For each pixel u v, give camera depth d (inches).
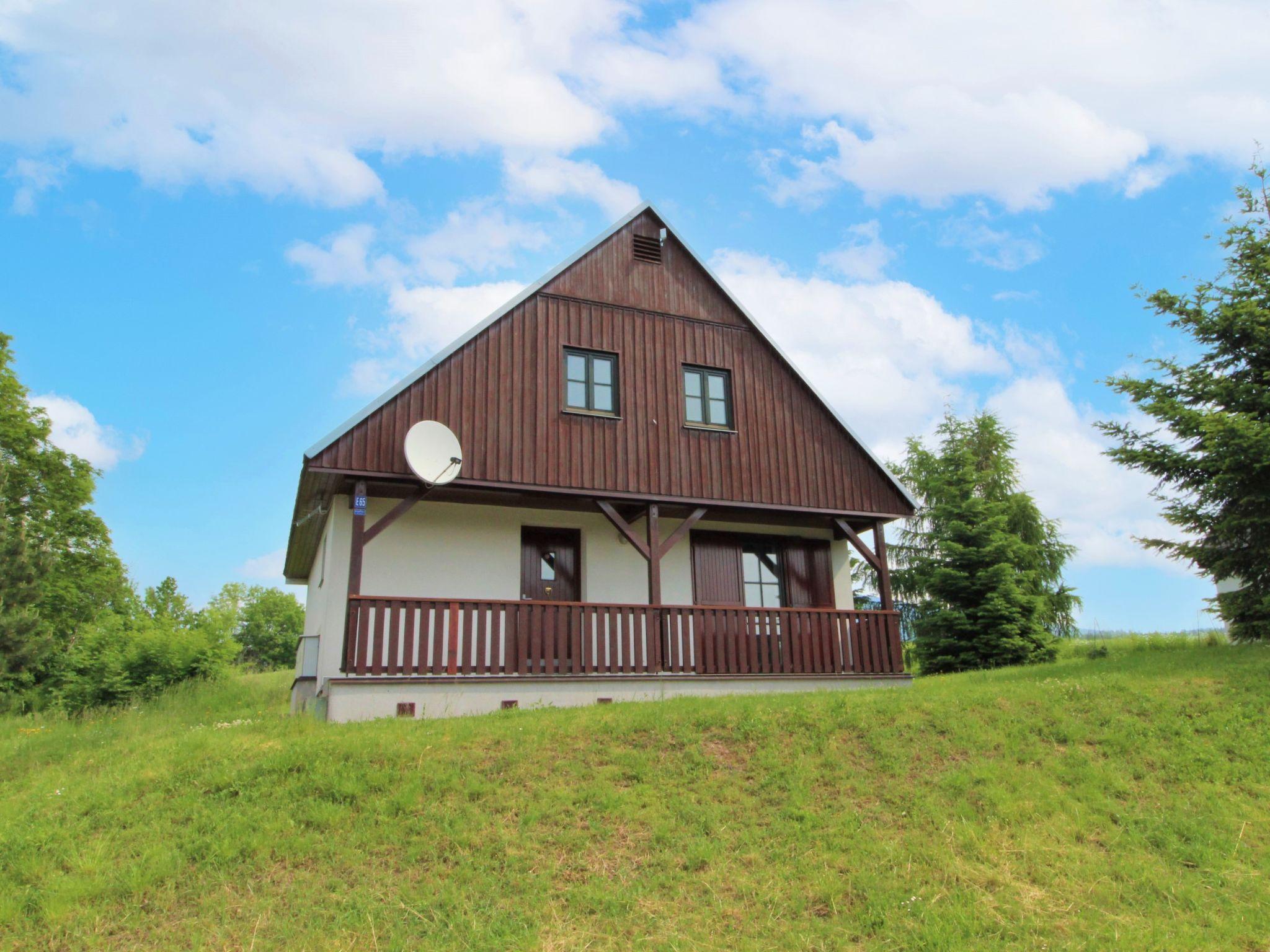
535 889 270.7
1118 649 776.9
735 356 629.0
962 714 398.3
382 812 308.8
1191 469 570.3
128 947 244.4
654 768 348.2
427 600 483.8
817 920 260.4
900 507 645.3
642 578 602.2
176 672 757.3
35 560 780.6
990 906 266.2
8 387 989.8
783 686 559.5
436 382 524.1
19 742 469.1
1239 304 556.1
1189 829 308.3
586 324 585.9
